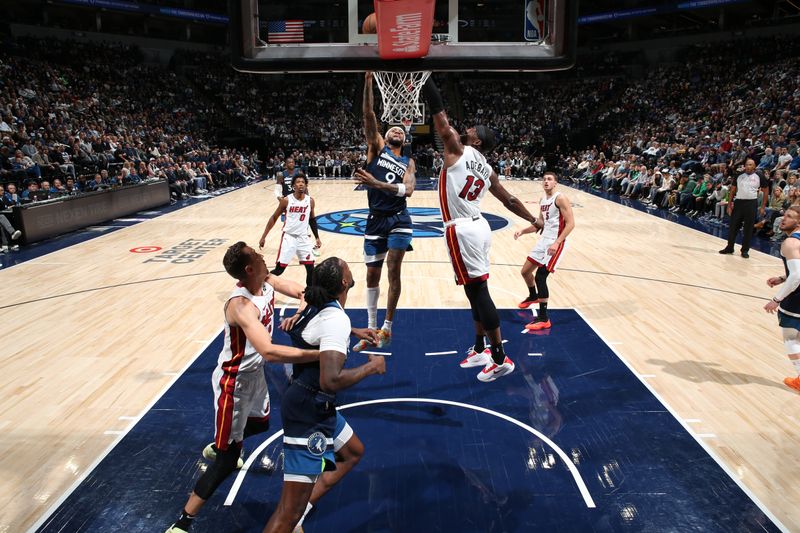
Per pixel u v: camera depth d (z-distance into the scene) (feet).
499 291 26.27
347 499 11.41
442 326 21.39
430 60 8.93
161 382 16.74
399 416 14.79
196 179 64.85
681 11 87.40
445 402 15.55
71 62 82.28
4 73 66.03
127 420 14.56
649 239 38.14
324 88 107.55
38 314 22.81
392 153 16.35
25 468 12.48
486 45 8.84
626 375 17.22
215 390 10.51
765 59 82.02
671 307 23.85
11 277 28.35
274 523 9.22
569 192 66.54
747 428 14.17
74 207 40.60
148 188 51.65
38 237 36.83
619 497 11.48
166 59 100.07
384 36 8.37
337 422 10.63
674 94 87.51
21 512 11.02
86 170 53.42
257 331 9.62
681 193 49.26
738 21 100.12
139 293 25.73
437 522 10.72
